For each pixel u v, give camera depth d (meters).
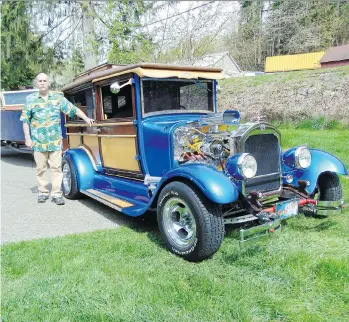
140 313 2.53
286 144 9.29
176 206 3.56
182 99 4.65
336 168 4.05
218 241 3.25
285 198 3.83
